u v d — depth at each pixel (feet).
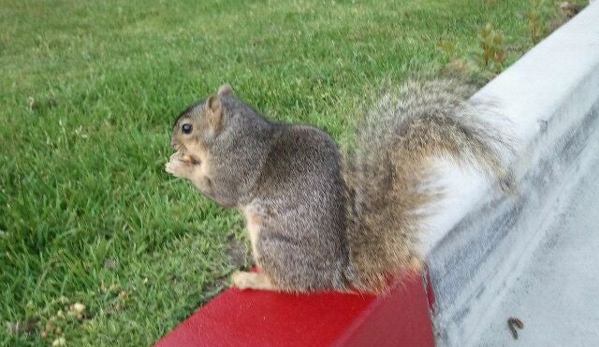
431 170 2.37
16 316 2.80
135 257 3.10
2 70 5.99
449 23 6.25
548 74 3.92
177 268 3.00
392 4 7.16
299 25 6.57
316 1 7.63
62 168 3.82
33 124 4.43
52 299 2.88
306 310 2.35
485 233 2.97
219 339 2.27
